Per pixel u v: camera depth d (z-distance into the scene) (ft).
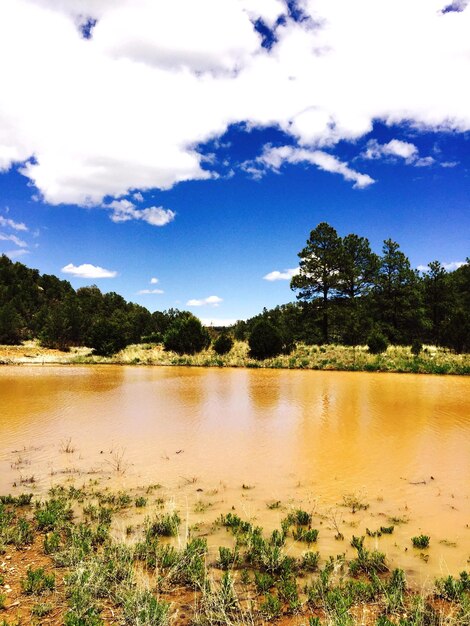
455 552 14.01
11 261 341.21
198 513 17.19
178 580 12.84
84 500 18.39
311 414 34.73
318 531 15.42
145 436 28.43
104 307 290.76
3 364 84.99
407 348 90.63
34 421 32.83
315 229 118.01
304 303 122.52
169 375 65.00
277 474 21.33
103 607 11.52
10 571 13.11
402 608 11.30
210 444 26.48
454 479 20.25
